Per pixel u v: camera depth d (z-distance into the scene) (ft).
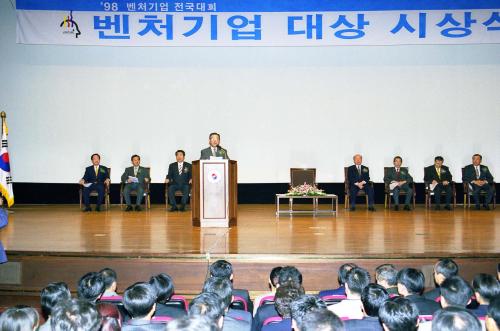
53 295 9.21
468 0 28.66
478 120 32.65
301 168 31.99
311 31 29.19
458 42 28.73
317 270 15.78
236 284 15.78
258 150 33.27
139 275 15.84
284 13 29.25
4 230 21.07
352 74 33.01
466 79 32.63
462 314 5.63
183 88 33.14
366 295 8.18
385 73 32.89
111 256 15.90
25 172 33.12
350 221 24.57
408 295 9.73
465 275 15.83
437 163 30.32
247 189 33.37
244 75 33.12
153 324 7.96
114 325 6.77
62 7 29.22
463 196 33.06
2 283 16.10
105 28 29.30
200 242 17.92
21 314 6.78
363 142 33.09
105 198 31.68
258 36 29.30
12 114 33.04
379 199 33.40
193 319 5.46
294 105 33.14
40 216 26.63
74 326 6.23
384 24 28.96
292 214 28.12
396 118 32.96
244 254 15.76
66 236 19.33
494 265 15.83
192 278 15.79
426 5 28.78
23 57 32.99
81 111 33.09
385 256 15.79
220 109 33.14
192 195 22.50
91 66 33.01
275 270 11.34
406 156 32.96
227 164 21.61
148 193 30.48
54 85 33.01
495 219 25.09
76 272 15.93
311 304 7.02
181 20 29.30
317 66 33.01
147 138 33.14
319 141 33.19
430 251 16.14
